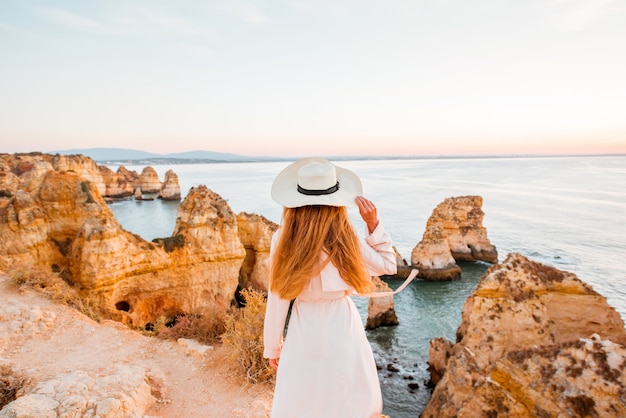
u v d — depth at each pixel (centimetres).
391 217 7069
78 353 874
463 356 1108
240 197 10738
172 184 10138
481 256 4206
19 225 1805
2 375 723
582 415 830
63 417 537
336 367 241
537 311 1390
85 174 8225
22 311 998
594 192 11906
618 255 4447
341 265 238
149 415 659
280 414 242
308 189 245
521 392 935
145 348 927
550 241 5181
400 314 2766
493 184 15212
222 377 805
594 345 886
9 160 6338
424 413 1261
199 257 2309
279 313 249
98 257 1867
